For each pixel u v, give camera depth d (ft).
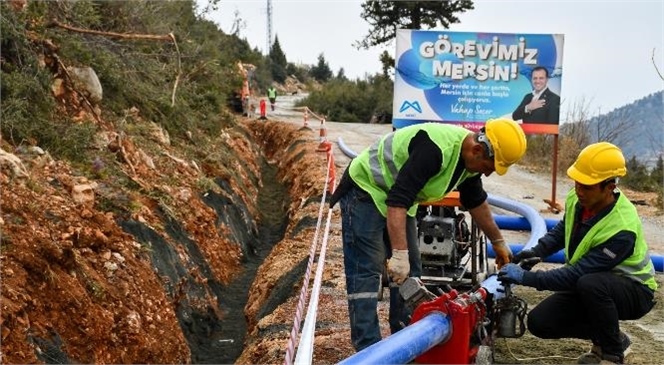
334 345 18.02
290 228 37.78
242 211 43.16
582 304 15.02
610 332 14.24
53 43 35.91
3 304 17.30
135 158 34.71
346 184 14.43
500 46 37.81
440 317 11.23
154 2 57.62
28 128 29.35
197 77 66.85
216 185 41.22
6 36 31.63
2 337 16.58
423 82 38.32
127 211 27.89
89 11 41.65
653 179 55.67
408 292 12.17
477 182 14.56
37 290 19.35
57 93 33.60
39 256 20.27
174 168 38.01
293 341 12.06
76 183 27.17
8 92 29.66
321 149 60.08
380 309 20.49
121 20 47.88
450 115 38.50
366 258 14.03
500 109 38.32
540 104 38.14
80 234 23.17
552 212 40.73
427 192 13.38
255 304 28.30
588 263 14.02
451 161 13.05
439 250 17.97
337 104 133.28
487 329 13.75
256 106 124.06
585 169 13.84
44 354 17.79
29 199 23.43
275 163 74.18
